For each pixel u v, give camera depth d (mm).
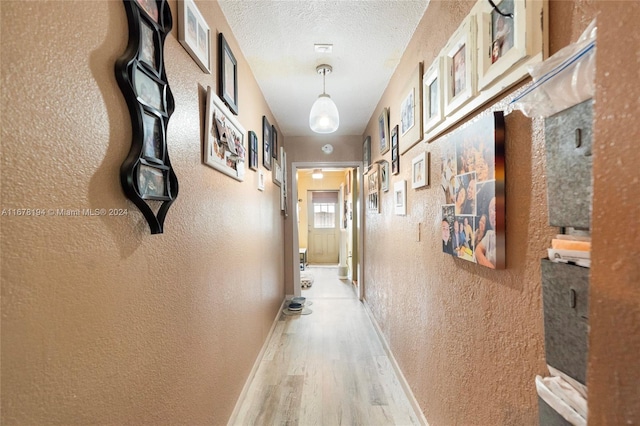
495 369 896
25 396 464
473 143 974
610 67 346
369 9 1476
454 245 1131
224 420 1449
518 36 743
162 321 884
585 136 508
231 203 1568
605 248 348
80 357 571
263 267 2406
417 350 1633
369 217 3291
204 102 1223
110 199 650
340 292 4320
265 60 1956
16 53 448
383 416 1655
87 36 585
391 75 2189
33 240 476
